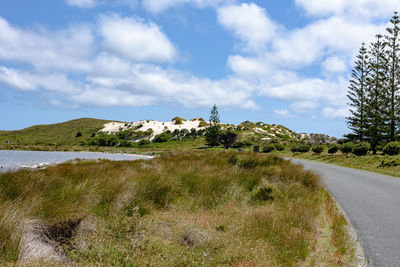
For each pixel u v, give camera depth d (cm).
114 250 347
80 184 642
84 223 437
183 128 10219
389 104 3775
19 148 6112
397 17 3559
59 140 10894
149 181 688
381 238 467
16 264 292
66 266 316
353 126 4200
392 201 773
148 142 9069
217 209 620
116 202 545
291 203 685
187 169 971
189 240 422
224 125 10288
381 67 3750
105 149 6781
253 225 488
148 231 421
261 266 341
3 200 487
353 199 798
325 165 2178
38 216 421
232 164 1333
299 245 409
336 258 387
